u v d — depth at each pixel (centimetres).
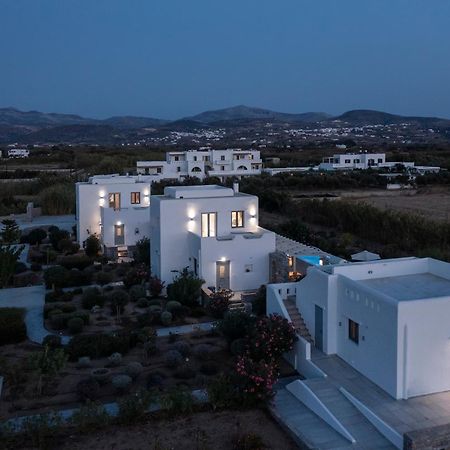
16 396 1778
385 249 3819
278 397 1764
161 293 2878
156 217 3056
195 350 2072
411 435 1368
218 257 2845
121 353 2108
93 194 4128
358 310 1827
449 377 1706
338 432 1516
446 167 10150
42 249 4103
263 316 2169
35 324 2491
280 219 5638
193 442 1485
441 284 1973
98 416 1552
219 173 8875
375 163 10269
